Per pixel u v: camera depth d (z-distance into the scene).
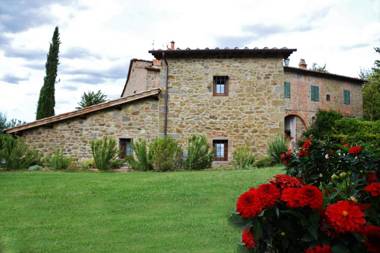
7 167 12.55
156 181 9.46
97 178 10.12
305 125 23.22
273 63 15.06
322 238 2.18
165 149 12.36
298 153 4.17
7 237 5.56
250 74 15.03
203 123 14.88
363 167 3.64
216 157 14.85
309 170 3.94
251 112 14.88
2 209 7.12
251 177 9.52
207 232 5.68
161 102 14.98
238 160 13.71
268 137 14.77
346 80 25.67
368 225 2.26
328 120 20.62
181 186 8.76
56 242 5.34
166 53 14.82
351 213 2.06
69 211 6.98
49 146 14.69
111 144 12.71
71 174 11.02
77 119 14.80
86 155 14.63
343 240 2.15
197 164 12.95
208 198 7.73
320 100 24.17
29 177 10.27
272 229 2.24
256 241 2.29
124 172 11.80
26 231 5.84
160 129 14.84
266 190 2.24
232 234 5.57
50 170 12.48
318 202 2.13
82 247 5.13
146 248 5.08
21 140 13.65
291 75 23.02
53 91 25.77
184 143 14.80
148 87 20.97
